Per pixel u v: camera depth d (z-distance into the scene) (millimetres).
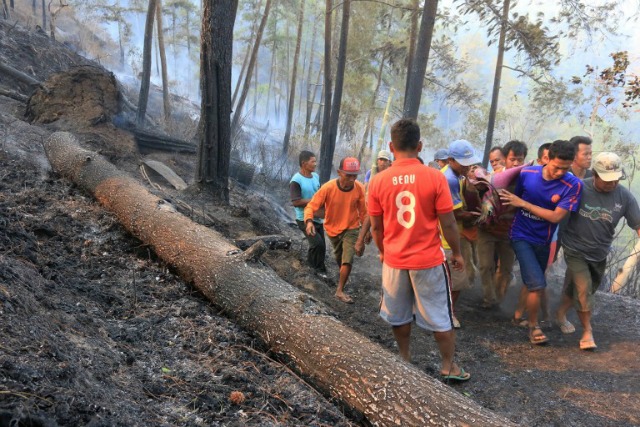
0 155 5996
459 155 4691
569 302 4875
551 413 3582
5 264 3184
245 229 6602
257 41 14250
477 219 4836
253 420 2664
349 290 5879
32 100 9125
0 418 1913
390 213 3521
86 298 3596
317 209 5477
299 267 6004
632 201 4500
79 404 2182
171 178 7949
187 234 4465
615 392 3871
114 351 2994
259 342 3576
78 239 4586
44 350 2469
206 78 7055
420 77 7898
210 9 6852
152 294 4004
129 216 4895
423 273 3484
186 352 3270
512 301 5754
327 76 11992
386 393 2812
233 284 3863
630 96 8664
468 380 3990
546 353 4512
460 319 5234
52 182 5754
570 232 4605
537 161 5156
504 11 11867
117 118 9703
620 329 5074
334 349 3131
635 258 7930
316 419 2799
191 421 2531
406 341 3809
